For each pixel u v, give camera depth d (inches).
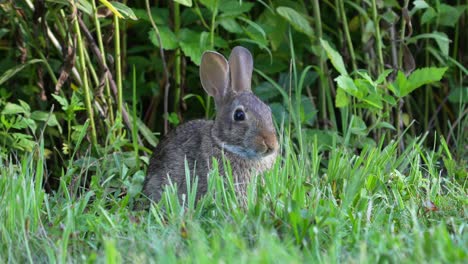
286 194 315.3
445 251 249.0
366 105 429.1
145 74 514.0
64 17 429.7
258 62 487.2
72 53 415.5
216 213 313.7
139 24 489.1
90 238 298.0
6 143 416.8
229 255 240.8
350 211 311.4
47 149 447.5
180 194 376.8
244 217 292.5
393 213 321.1
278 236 279.4
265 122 370.0
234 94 385.7
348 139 417.4
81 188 382.0
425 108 502.9
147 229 298.0
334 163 373.4
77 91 436.1
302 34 489.4
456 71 508.4
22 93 469.4
